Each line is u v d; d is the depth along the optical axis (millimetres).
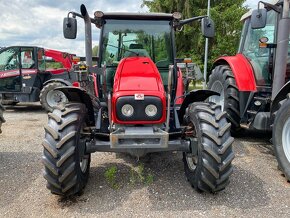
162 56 4176
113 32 4121
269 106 4480
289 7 3992
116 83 3188
